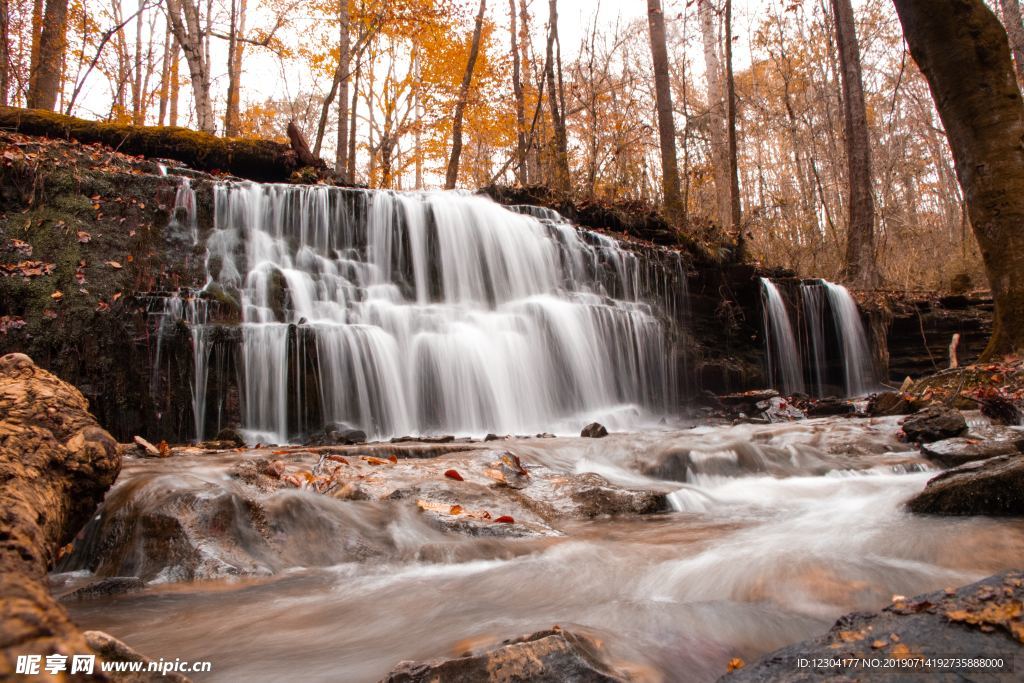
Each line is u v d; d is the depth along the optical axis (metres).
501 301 11.29
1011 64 9.85
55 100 14.40
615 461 6.18
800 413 11.38
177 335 7.41
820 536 3.58
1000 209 9.66
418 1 17.92
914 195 33.75
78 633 1.39
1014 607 1.79
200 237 9.02
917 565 2.98
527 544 3.77
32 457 3.14
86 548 3.52
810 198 29.52
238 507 3.68
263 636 2.55
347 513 3.98
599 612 2.63
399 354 8.86
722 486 5.56
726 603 2.70
